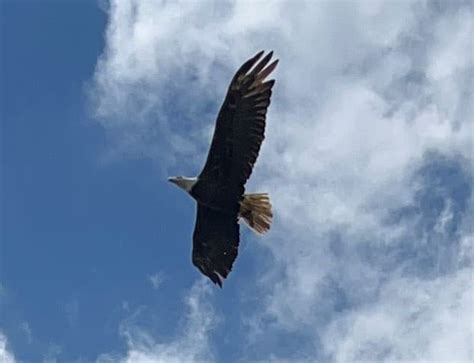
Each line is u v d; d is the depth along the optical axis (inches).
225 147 1143.6
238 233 1194.6
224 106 1125.1
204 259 1213.1
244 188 1157.1
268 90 1117.1
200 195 1168.8
